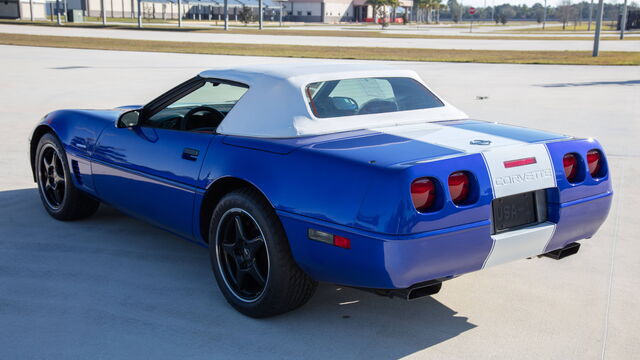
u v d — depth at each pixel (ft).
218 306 11.76
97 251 14.51
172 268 13.58
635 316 11.56
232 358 9.89
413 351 10.20
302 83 11.70
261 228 10.58
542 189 10.59
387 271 9.22
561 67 74.49
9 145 26.27
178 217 12.59
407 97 12.99
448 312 11.68
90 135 14.90
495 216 10.02
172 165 12.41
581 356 10.09
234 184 11.57
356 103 12.17
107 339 10.43
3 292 12.20
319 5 353.10
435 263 9.43
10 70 59.88
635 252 14.98
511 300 12.25
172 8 318.65
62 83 49.80
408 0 450.71
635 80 58.95
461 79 58.85
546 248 10.88
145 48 96.12
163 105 13.58
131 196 13.80
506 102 42.32
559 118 35.22
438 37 170.60
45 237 15.38
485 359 9.97
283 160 10.44
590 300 12.26
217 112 12.56
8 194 19.10
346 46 111.65
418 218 9.07
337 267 9.77
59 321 11.05
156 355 9.95
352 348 10.26
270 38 137.28
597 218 11.35
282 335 10.66
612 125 32.96
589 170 11.10
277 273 10.53
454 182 9.47
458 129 11.73
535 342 10.55
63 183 16.31
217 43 112.78
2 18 244.01
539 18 459.73
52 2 230.89
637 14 238.48
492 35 195.93
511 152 10.14
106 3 295.89
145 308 11.62
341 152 10.05
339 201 9.54
